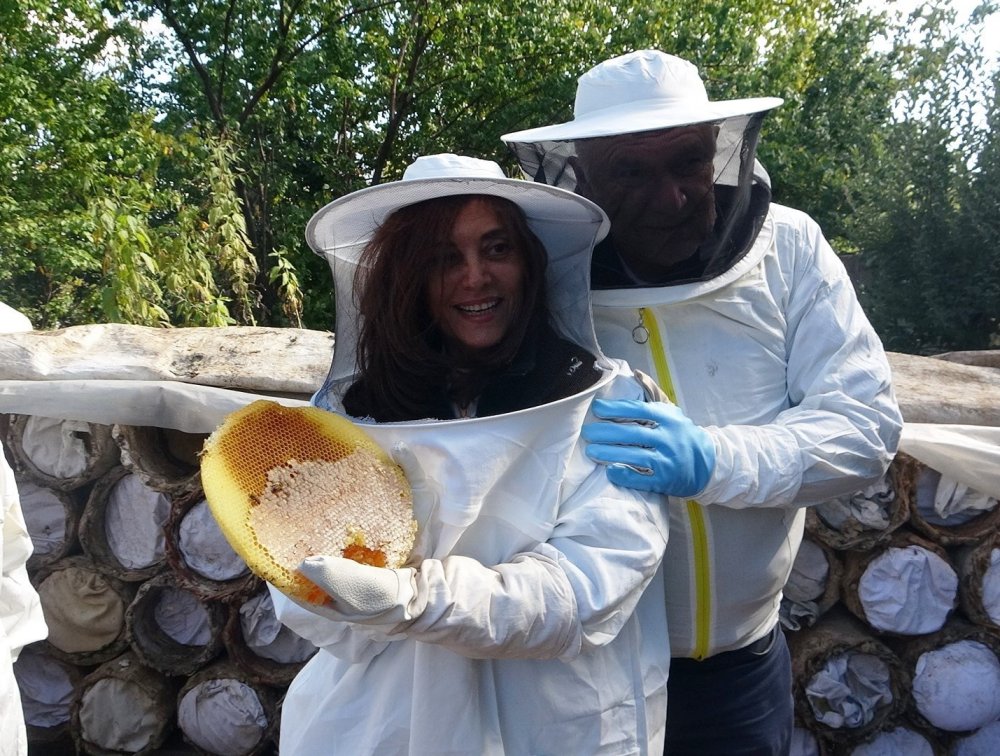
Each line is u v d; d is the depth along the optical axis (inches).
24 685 104.0
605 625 47.6
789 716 70.9
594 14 442.6
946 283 274.2
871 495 97.0
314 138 440.1
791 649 100.3
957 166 273.6
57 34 372.2
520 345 53.7
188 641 104.4
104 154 347.6
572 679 50.3
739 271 61.3
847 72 463.8
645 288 61.9
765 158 434.3
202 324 223.6
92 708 100.0
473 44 432.5
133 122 348.2
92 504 100.6
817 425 59.4
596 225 52.4
